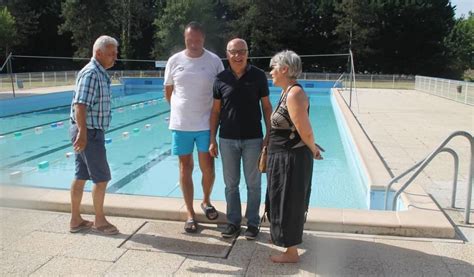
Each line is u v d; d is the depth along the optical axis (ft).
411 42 147.13
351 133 31.89
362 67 149.79
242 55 12.37
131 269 11.10
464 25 176.76
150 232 13.47
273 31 145.18
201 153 13.71
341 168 29.07
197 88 13.24
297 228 11.22
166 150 34.99
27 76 76.13
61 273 10.84
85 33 144.46
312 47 155.84
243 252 12.18
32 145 36.17
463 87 57.62
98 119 12.76
